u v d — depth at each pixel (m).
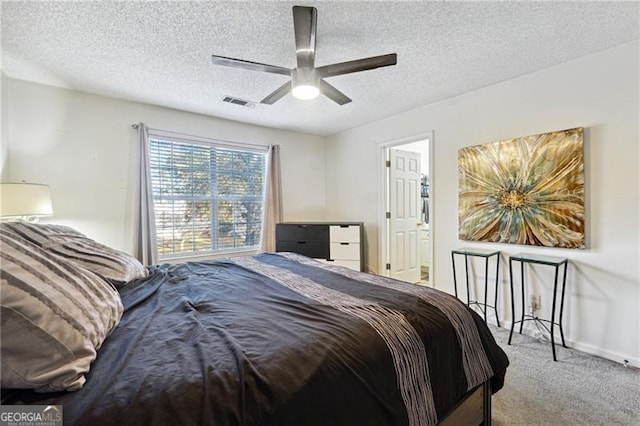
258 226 4.31
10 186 2.17
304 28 1.73
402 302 1.37
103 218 3.09
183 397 0.74
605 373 2.03
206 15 1.82
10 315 0.71
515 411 1.67
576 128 2.33
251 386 0.80
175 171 3.60
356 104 3.41
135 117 3.28
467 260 3.11
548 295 2.55
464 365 1.30
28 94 2.72
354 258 3.93
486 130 2.92
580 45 2.17
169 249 3.56
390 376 1.03
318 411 0.85
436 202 3.38
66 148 2.90
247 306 1.36
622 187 2.16
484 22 1.91
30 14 1.78
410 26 1.95
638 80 2.09
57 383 0.72
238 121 4.02
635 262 2.12
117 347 0.96
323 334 1.05
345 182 4.61
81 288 0.97
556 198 2.44
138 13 1.79
